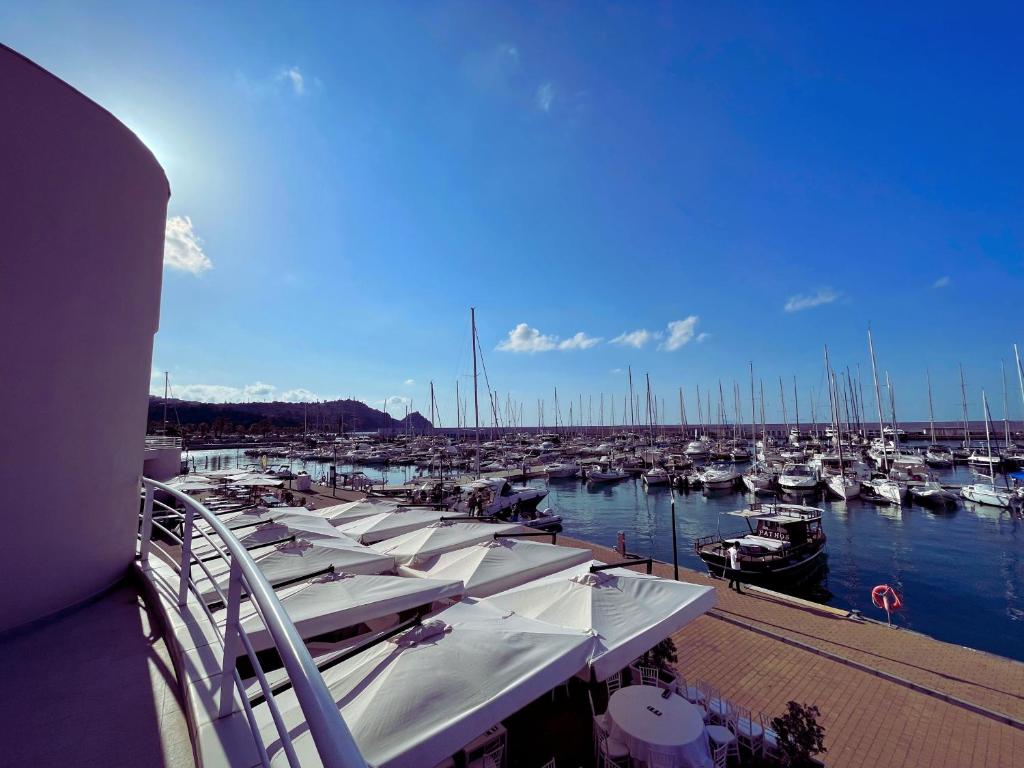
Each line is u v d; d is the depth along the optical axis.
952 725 8.21
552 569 10.37
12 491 3.04
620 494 45.28
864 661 10.49
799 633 11.97
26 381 3.09
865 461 59.34
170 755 2.03
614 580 8.27
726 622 12.61
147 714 2.32
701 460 67.69
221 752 1.81
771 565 19.36
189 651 2.57
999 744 7.72
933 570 22.47
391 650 5.61
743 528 32.22
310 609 7.11
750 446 82.00
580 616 7.10
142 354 4.14
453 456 69.12
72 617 3.31
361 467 74.25
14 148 2.97
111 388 3.75
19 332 3.03
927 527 30.67
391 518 15.30
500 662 5.45
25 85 3.04
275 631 1.25
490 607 7.33
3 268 2.93
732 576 18.55
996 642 15.55
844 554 25.00
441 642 5.73
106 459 3.73
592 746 6.94
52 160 3.21
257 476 24.75
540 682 5.28
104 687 2.53
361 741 4.27
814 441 78.12
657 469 49.66
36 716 2.27
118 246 3.77
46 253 3.18
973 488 37.59
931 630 16.36
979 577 21.52
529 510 32.97
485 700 4.84
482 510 26.38
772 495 42.53
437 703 4.75
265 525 11.30
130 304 3.92
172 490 3.38
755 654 10.76
